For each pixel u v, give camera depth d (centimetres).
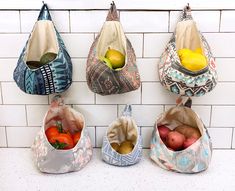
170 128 101
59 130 96
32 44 90
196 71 81
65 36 94
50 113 96
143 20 92
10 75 97
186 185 84
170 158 88
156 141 92
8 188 82
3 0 90
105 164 94
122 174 89
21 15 92
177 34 90
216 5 91
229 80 98
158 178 87
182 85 84
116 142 99
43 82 84
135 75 88
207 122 102
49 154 85
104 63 83
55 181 86
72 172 90
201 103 100
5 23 92
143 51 95
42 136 87
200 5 91
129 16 92
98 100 100
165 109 101
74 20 92
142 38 94
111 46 92
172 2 90
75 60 96
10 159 97
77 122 98
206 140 88
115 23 88
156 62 96
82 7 91
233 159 98
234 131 102
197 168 87
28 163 95
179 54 87
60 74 85
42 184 84
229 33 93
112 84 84
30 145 104
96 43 88
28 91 85
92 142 103
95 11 92
